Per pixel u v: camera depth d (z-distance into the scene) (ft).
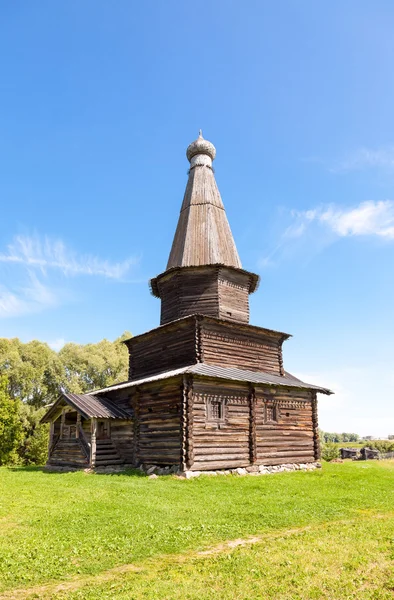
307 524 39.27
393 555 29.30
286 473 75.05
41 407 181.57
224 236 96.63
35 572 26.96
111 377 200.75
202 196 100.01
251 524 38.50
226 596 23.15
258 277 94.84
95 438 78.33
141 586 24.49
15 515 41.37
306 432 87.40
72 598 23.12
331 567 27.14
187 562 28.66
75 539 33.40
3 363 182.50
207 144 106.73
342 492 56.39
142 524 37.68
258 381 76.69
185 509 43.96
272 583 24.79
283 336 94.17
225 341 84.28
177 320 83.05
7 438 138.82
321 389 89.51
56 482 62.80
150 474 71.05
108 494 51.78
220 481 62.64
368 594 23.53
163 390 76.02
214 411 73.77
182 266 89.76
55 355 197.77
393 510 45.70
